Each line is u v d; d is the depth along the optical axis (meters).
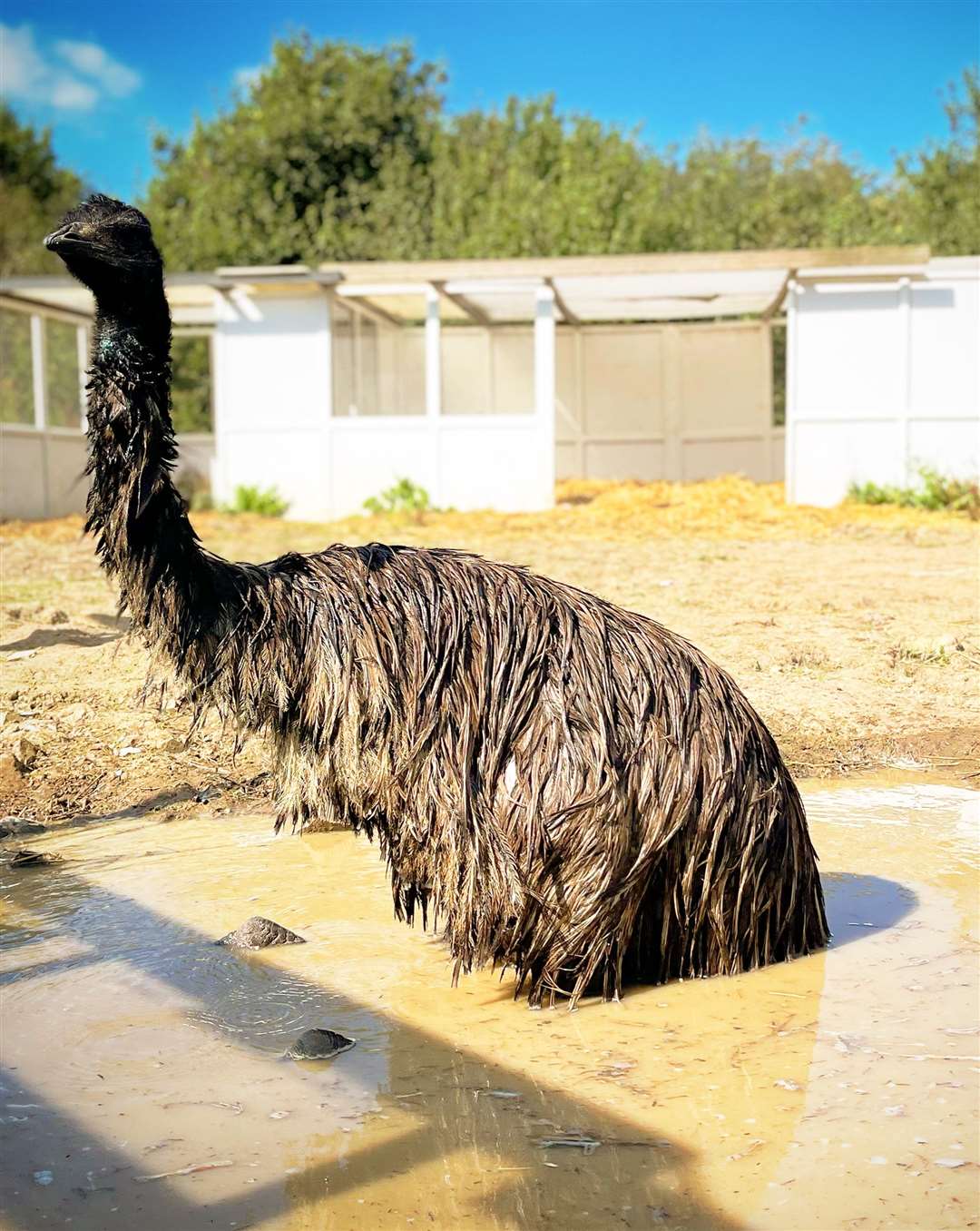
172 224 33.50
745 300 21.11
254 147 33.00
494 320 22.44
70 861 5.32
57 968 4.19
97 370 3.71
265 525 17.91
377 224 32.00
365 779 3.79
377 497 19.72
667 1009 3.84
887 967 4.12
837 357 18.73
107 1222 2.76
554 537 15.90
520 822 3.74
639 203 30.36
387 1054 3.58
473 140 36.16
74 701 7.33
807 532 16.06
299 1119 3.21
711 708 3.99
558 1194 2.85
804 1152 3.01
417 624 3.83
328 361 19.67
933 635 8.77
